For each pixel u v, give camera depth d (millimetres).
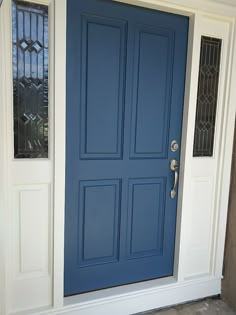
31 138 1601
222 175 2053
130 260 2004
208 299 2135
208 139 2045
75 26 1632
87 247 1863
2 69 1450
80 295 1853
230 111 1994
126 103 1832
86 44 1679
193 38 1860
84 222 1831
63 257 1733
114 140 1837
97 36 1696
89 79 1716
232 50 1946
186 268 2094
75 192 1776
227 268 2123
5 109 1487
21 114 1564
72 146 1727
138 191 1957
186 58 1929
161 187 2020
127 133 1863
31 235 1646
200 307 2047
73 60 1655
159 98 1915
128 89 1823
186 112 1938
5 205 1535
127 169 1898
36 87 1577
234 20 1929
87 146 1771
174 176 2023
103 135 1803
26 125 1583
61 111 1600
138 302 1945
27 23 1510
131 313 1934
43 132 1623
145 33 1812
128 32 1767
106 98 1776
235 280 2041
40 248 1677
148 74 1861
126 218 1948
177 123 1982
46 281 1713
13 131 1551
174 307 2039
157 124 1937
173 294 2047
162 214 2049
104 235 1902
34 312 1681
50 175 1636
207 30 1906
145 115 1895
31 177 1599
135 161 1912
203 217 2092
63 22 1537
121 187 1902
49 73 1567
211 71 1980
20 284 1653
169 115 1956
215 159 2055
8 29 1455
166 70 1904
